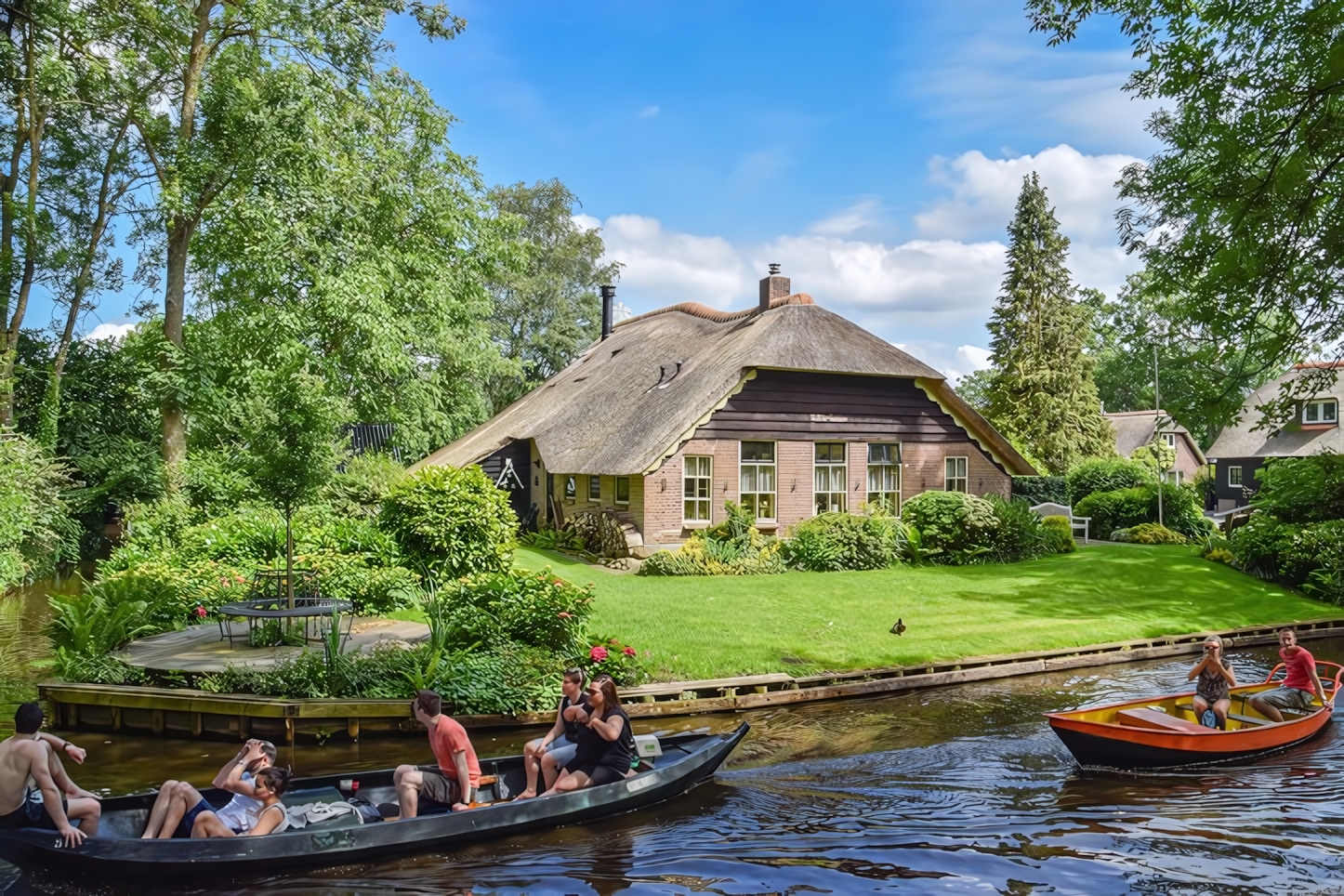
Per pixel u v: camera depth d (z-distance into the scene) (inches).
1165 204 422.3
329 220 1079.6
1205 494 1883.6
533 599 520.1
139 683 463.2
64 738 430.6
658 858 292.2
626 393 1180.5
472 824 300.7
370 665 462.6
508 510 748.0
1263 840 305.1
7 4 1008.9
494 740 428.5
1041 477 1423.5
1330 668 583.5
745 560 876.0
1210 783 368.8
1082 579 845.8
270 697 432.1
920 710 483.5
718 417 979.3
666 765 346.3
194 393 1023.0
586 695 350.0
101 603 545.3
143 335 1079.0
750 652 547.8
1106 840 305.9
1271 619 722.2
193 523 836.6
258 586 614.2
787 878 276.1
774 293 1181.1
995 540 968.3
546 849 299.4
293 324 1062.4
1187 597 786.2
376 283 1104.2
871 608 693.3
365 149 1184.2
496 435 1392.7
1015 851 296.5
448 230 1240.8
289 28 1047.0
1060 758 401.4
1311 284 369.4
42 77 954.1
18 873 276.5
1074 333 1770.4
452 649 493.7
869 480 1067.9
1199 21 401.1
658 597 714.2
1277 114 358.0
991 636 621.6
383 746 416.2
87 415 1147.3
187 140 1026.1
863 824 323.3
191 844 268.4
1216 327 389.4
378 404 1192.8
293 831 278.8
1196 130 401.7
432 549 704.4
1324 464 629.6
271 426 529.7
